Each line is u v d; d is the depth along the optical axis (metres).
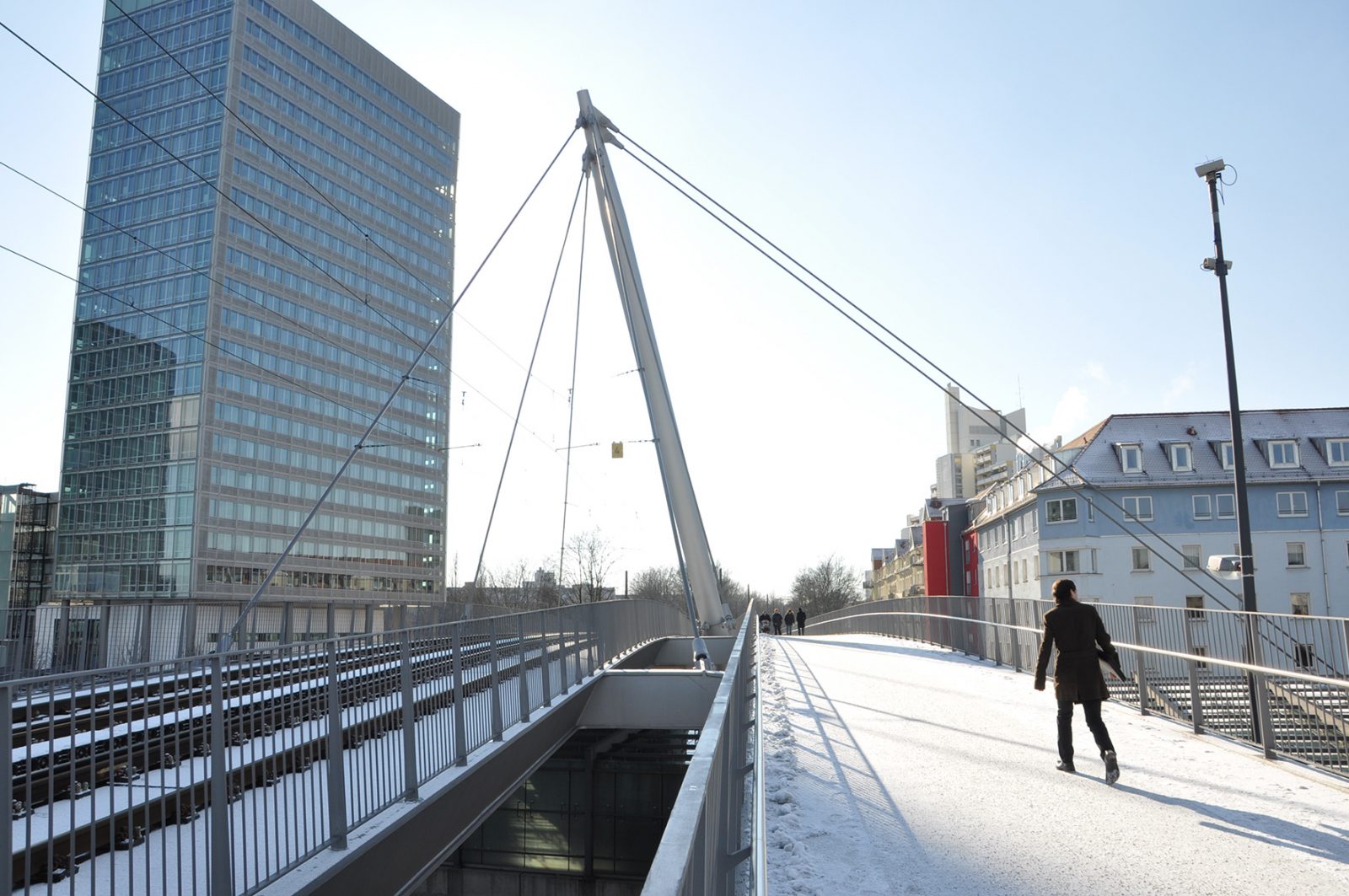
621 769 27.17
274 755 6.59
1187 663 11.15
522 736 12.64
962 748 10.01
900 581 119.62
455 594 109.75
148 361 86.50
